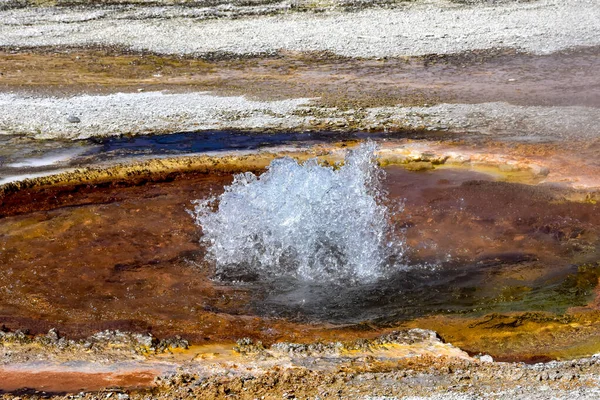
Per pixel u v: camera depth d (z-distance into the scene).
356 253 6.02
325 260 5.94
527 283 5.53
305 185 6.55
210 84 12.71
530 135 9.30
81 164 8.70
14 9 19.16
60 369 4.34
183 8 18.77
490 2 18.17
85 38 16.33
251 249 6.13
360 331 4.89
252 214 6.45
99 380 4.18
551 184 7.39
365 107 10.97
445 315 5.11
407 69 13.24
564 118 9.96
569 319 4.97
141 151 9.19
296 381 4.00
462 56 13.98
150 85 12.77
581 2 17.72
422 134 9.55
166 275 5.79
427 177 7.88
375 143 9.05
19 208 7.30
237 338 4.80
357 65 13.65
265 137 9.64
